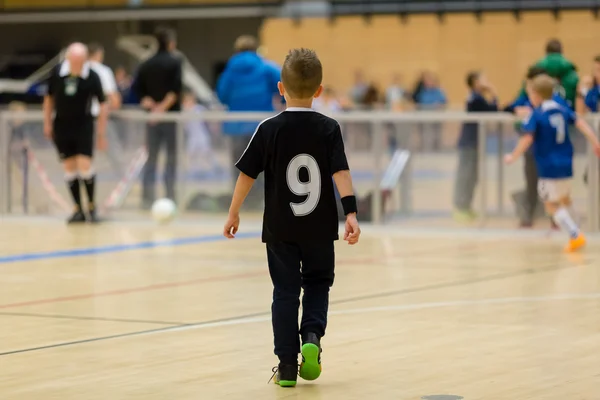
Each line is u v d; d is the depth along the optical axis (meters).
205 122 31.30
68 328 14.84
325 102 46.53
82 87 30.20
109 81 32.31
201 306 16.81
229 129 31.05
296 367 11.34
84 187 31.83
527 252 24.36
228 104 32.72
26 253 24.27
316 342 11.20
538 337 14.02
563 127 24.27
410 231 29.52
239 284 19.31
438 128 29.42
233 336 14.22
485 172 28.91
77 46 30.20
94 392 11.02
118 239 27.31
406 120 29.70
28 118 32.59
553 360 12.54
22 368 12.20
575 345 13.47
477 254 24.03
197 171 31.42
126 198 31.91
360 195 30.42
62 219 32.47
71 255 23.89
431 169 29.56
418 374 11.84
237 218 11.62
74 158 30.94
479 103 30.73
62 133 30.61
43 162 32.53
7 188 33.06
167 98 32.12
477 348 13.30
